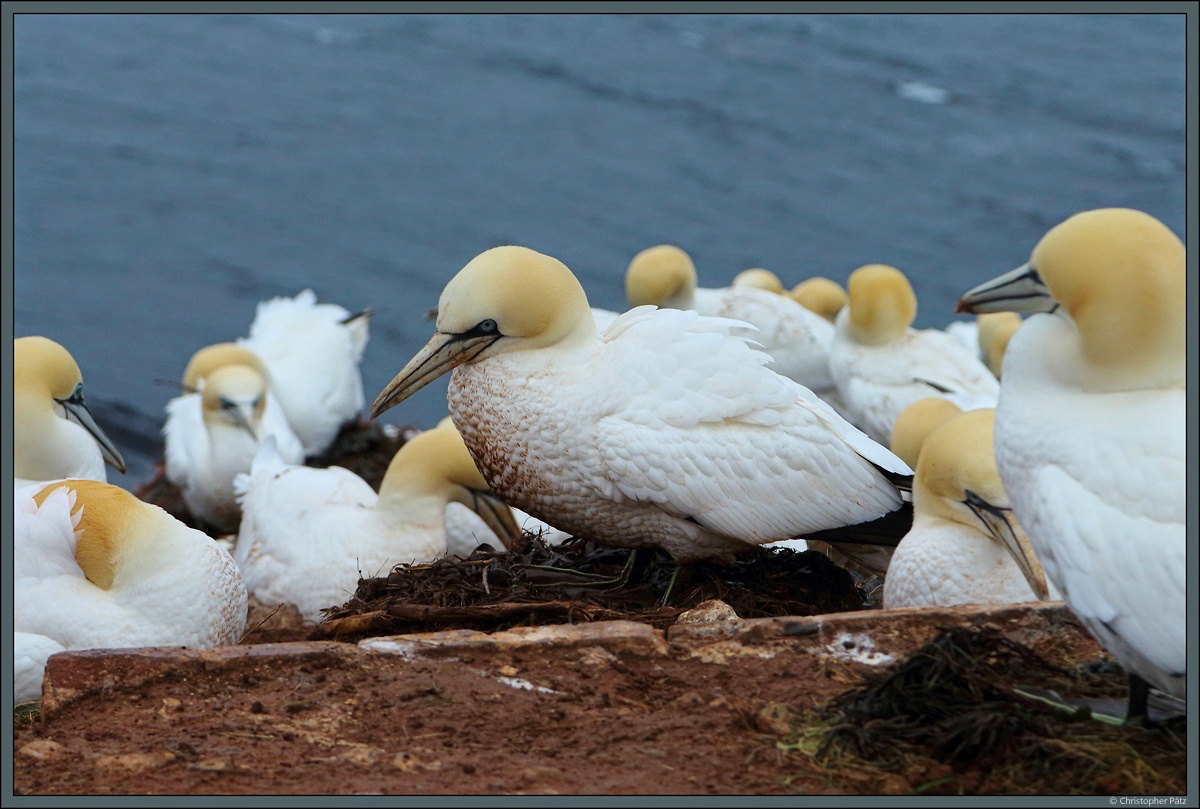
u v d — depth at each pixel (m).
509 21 110.44
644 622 12.27
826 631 11.00
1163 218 67.62
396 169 77.56
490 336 13.64
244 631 15.14
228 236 66.75
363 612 13.29
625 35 105.69
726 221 67.94
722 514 13.16
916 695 9.56
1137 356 9.38
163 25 108.38
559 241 65.75
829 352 26.36
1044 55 98.38
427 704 10.01
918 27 106.38
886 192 71.50
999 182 73.25
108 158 78.50
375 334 55.56
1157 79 92.81
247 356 27.28
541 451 13.36
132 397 49.12
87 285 60.03
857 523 13.79
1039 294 9.82
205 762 9.23
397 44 104.25
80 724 9.97
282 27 108.75
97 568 13.43
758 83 94.06
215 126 85.62
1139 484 9.06
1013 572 14.09
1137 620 8.97
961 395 23.44
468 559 14.31
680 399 13.15
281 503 18.81
